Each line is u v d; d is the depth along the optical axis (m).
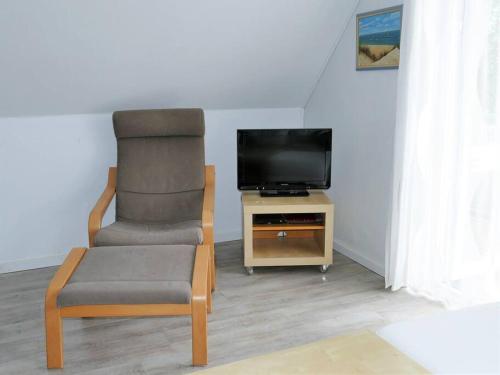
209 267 2.68
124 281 2.18
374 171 3.24
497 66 2.30
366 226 3.38
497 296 2.46
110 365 2.24
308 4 3.14
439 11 2.52
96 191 3.59
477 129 2.42
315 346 1.52
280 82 3.76
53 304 2.14
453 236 2.58
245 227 3.18
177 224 3.11
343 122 3.56
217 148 3.91
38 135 3.35
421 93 2.66
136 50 3.07
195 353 2.19
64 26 2.77
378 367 1.40
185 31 3.04
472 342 1.50
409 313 2.68
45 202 3.45
